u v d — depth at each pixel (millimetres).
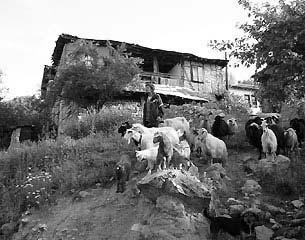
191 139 15625
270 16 10773
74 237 11070
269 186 12797
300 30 10281
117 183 12875
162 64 33219
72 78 24078
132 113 22906
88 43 25828
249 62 11375
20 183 14227
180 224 9664
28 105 30328
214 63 33000
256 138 15000
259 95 11938
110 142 16938
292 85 11156
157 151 12422
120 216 11445
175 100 28141
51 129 27969
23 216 12383
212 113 20875
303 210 10930
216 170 13289
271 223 10359
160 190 10266
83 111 24766
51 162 15711
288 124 18500
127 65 25297
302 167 13484
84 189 13375
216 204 11219
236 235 9938
